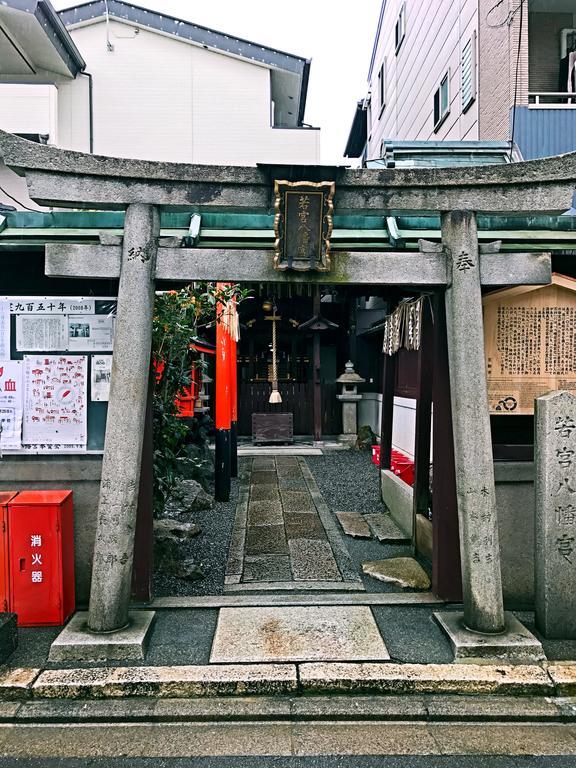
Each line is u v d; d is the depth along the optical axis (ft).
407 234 16.28
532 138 29.91
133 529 14.29
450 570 16.44
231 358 31.35
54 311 16.39
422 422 20.89
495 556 14.11
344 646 13.87
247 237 15.81
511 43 30.22
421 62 46.93
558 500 14.43
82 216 16.29
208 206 14.32
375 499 29.96
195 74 47.91
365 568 18.97
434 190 14.49
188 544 22.20
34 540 15.15
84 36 47.34
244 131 48.11
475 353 14.42
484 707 12.11
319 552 21.07
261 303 53.42
